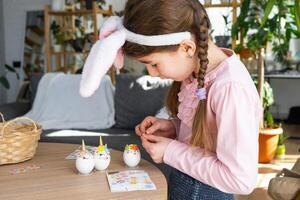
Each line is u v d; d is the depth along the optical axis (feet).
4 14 12.39
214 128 2.27
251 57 8.14
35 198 2.39
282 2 6.94
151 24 2.02
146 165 3.09
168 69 2.16
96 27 9.83
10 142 3.02
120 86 7.47
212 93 2.16
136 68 10.78
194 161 2.28
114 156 3.35
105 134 6.80
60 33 10.84
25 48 12.31
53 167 3.03
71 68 11.21
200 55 2.14
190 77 2.40
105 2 10.73
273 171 7.29
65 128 7.29
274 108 12.78
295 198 3.96
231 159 2.06
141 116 7.15
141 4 2.06
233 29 7.61
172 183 2.64
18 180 2.73
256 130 2.10
